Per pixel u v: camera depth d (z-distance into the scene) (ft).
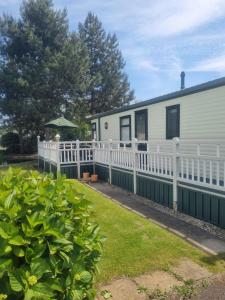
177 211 19.98
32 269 5.93
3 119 70.13
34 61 66.95
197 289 9.87
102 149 34.45
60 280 6.55
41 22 68.90
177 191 20.16
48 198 6.89
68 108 73.05
